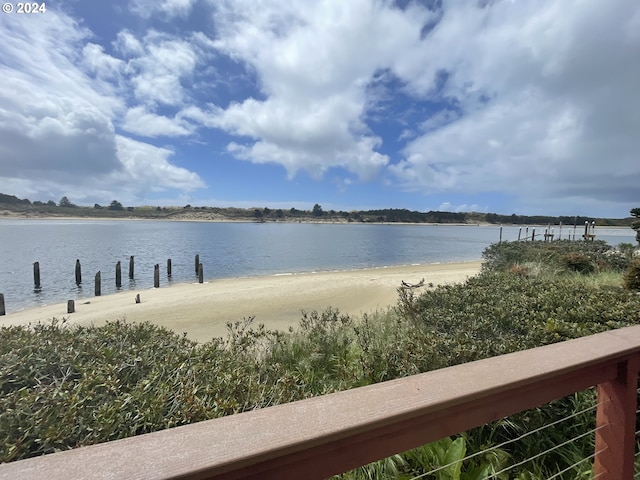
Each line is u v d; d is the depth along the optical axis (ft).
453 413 3.28
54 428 5.87
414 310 15.57
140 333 11.37
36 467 2.06
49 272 71.92
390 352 10.33
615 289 18.03
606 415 4.66
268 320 28.60
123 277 70.59
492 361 3.83
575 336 10.11
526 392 3.79
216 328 26.78
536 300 14.38
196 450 2.27
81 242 131.03
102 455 2.17
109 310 35.58
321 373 11.93
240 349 12.78
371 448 2.88
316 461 2.66
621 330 5.00
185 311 33.12
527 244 46.34
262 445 2.37
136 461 2.16
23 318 34.94
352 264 89.04
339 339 14.11
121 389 7.72
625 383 4.54
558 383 4.04
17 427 5.92
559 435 7.57
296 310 32.22
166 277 70.54
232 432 2.44
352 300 36.22
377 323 16.34
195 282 62.59
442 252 122.83
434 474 6.52
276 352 13.43
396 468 6.77
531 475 6.68
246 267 84.17
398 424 2.95
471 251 127.13
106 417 6.30
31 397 6.52
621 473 4.54
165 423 6.53
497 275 23.44
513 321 12.32
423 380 3.33
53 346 8.95
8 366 7.68
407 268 73.10
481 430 7.66
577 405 7.73
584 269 33.50
